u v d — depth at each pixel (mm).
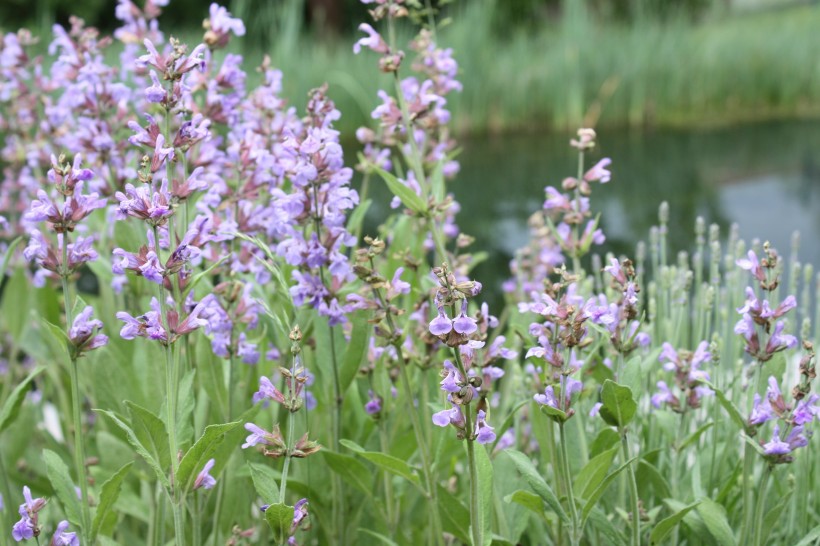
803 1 28094
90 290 8969
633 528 3547
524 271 5996
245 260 4160
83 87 4723
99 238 5078
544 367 3912
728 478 4270
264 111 4559
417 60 4926
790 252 9633
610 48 18250
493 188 12219
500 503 4043
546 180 12633
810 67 19984
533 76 17625
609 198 11961
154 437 3352
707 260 9047
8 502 4082
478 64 16875
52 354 5320
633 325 3586
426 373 4172
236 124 4547
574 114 17312
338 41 23547
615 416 3414
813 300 8219
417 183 4699
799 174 12961
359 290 3906
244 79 4387
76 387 3412
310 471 4227
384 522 4242
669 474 4520
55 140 5508
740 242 4934
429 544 4301
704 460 4281
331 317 3842
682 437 3949
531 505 3490
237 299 4027
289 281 4328
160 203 3135
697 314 5156
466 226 10461
